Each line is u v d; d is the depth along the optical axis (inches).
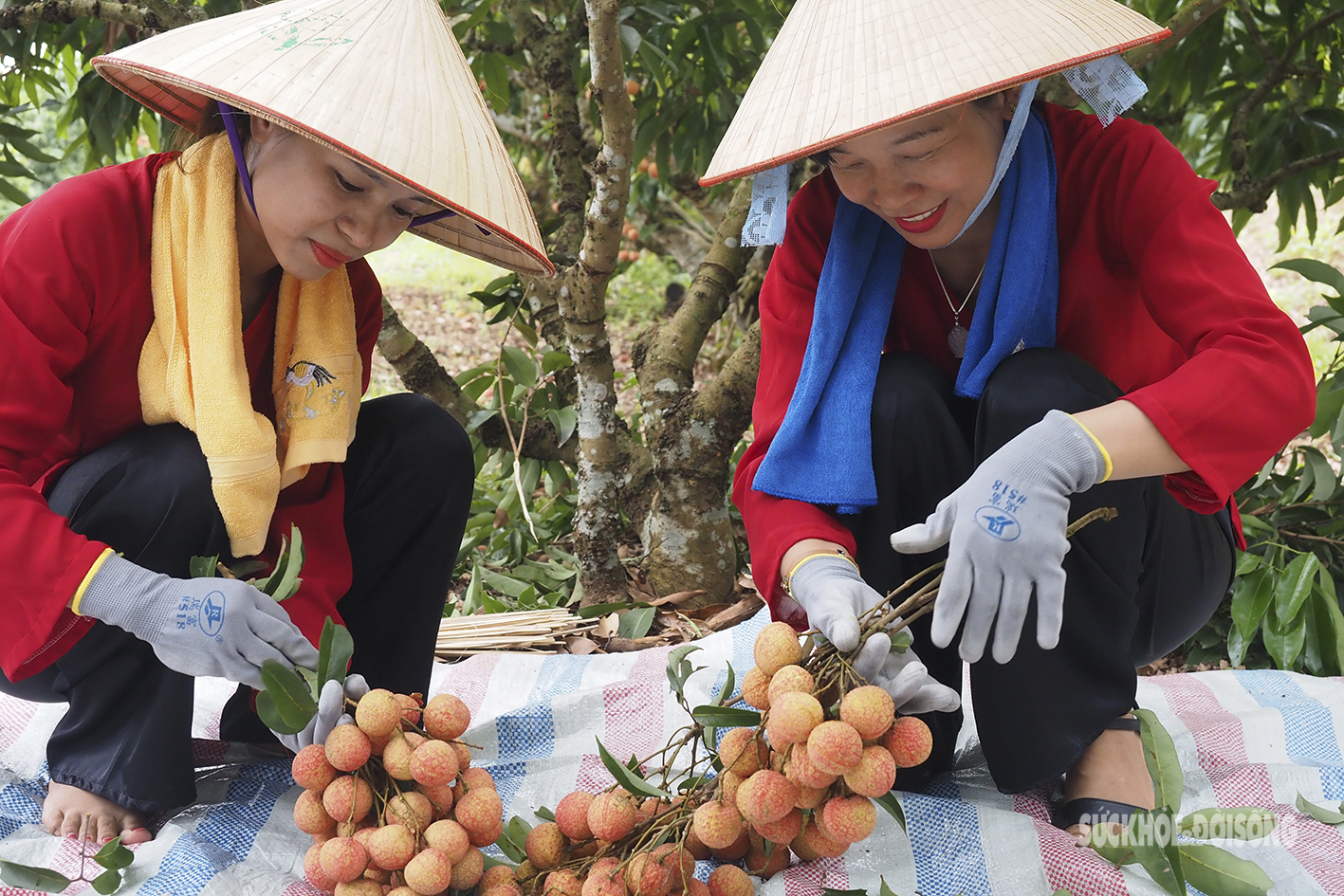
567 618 105.7
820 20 59.9
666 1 136.0
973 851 59.7
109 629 61.3
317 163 57.7
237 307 63.1
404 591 73.0
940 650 67.6
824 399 64.3
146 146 229.8
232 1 123.0
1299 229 287.4
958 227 62.4
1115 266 65.2
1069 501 53.2
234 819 64.6
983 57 54.5
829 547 60.8
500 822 54.8
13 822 64.9
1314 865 59.6
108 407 64.2
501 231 56.5
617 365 249.6
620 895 50.8
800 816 52.1
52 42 140.9
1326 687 81.1
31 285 58.3
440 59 59.6
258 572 64.5
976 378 64.3
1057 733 62.1
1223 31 144.7
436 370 124.4
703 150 156.7
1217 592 70.7
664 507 114.6
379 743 54.9
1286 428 55.2
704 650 87.2
